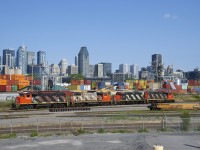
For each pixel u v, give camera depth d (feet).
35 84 491.72
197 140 125.90
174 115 206.80
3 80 425.28
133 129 152.15
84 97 290.76
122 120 175.52
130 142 119.03
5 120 173.17
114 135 135.13
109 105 304.91
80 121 168.86
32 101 260.42
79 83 519.60
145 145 113.60
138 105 306.76
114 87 525.75
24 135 133.18
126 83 553.23
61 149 106.32
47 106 267.18
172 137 132.36
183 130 152.76
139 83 561.84
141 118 185.57
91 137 129.59
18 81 438.40
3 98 336.90
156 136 134.21
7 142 117.70
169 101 344.08
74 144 114.93
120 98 315.99
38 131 142.10
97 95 300.61
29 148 107.55
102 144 115.03
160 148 69.77
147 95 330.54
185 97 407.64
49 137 128.88
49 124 157.07
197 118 196.95
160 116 200.03
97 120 174.09
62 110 242.78
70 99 280.72
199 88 550.77
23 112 225.15
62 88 457.68
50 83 438.40
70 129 147.54
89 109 252.42
